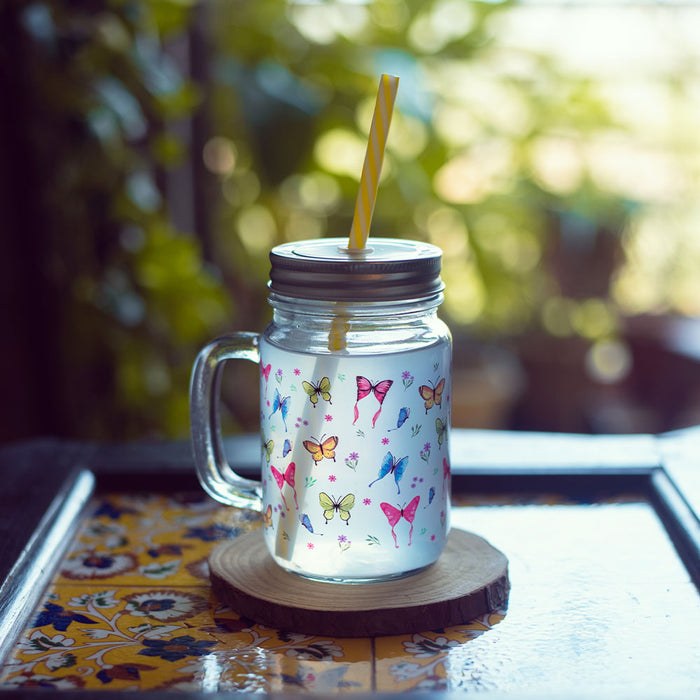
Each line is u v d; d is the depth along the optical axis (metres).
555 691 0.53
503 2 2.12
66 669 0.56
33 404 1.73
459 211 2.24
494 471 0.83
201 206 2.02
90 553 0.72
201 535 0.76
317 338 0.61
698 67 2.52
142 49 1.64
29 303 1.68
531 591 0.65
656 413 2.56
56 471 0.84
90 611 0.63
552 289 2.62
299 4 2.12
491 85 2.30
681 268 2.75
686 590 0.65
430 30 2.20
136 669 0.56
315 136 1.90
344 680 0.54
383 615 0.59
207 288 1.67
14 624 0.60
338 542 0.61
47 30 1.47
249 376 2.20
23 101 1.55
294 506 0.62
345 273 0.58
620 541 0.73
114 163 1.55
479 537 0.71
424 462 0.61
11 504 0.77
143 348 1.66
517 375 2.53
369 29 2.15
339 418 0.60
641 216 2.59
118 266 1.64
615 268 2.58
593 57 2.52
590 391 2.62
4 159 1.59
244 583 0.63
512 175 2.41
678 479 0.80
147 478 0.84
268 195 2.17
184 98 1.57
